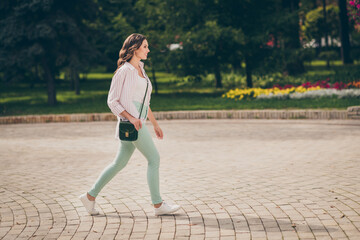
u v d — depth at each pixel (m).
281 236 6.47
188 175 10.22
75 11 28.09
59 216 7.61
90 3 28.11
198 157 12.15
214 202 8.13
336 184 9.05
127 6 34.38
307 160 11.33
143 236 6.64
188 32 29.16
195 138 15.16
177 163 11.50
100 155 12.86
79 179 10.16
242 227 6.87
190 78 31.50
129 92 7.09
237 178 9.81
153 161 7.43
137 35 7.28
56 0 26.69
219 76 34.72
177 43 29.52
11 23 25.84
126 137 7.12
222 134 15.80
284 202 8.00
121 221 7.29
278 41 31.73
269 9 31.36
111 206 8.06
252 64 31.11
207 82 38.00
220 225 6.99
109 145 14.41
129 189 9.15
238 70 40.53
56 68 29.75
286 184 9.19
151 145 7.38
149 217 7.45
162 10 30.70
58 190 9.24
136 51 7.24
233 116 19.47
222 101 23.75
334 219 7.07
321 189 8.73
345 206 7.66
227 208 7.78
